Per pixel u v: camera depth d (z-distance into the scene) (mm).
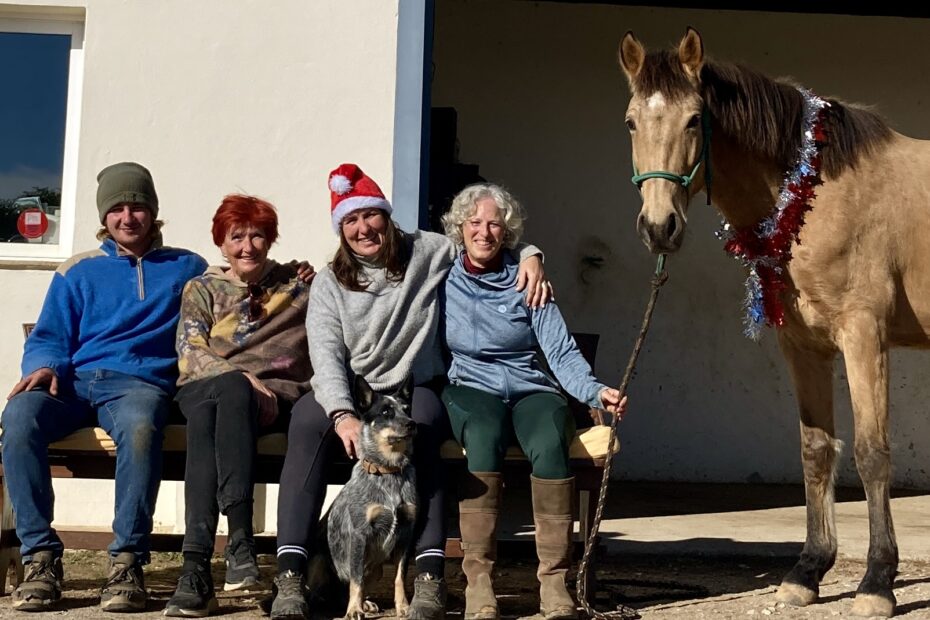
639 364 8422
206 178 5461
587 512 4207
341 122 5484
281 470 4250
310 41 5488
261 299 4367
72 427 4203
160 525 5484
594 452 4055
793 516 6676
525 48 8523
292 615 3703
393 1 5504
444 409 4062
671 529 6121
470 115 8508
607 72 8508
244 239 4293
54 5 5434
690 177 4047
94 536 4422
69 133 5566
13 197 5559
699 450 8367
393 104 5488
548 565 3902
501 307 4164
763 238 4250
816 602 4352
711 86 4215
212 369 4129
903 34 8453
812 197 4180
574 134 8508
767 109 4215
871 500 4168
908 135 8461
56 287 4391
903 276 4301
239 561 3846
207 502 3975
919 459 8266
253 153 5477
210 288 4367
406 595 4336
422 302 4137
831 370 4496
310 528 3930
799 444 8312
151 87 5453
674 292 8438
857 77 8461
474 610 3811
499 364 4160
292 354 4352
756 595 4516
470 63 8523
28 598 3949
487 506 3914
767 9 8430
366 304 4098
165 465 4281
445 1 8516
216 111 5465
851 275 4184
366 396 3885
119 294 4379
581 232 8492
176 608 3896
